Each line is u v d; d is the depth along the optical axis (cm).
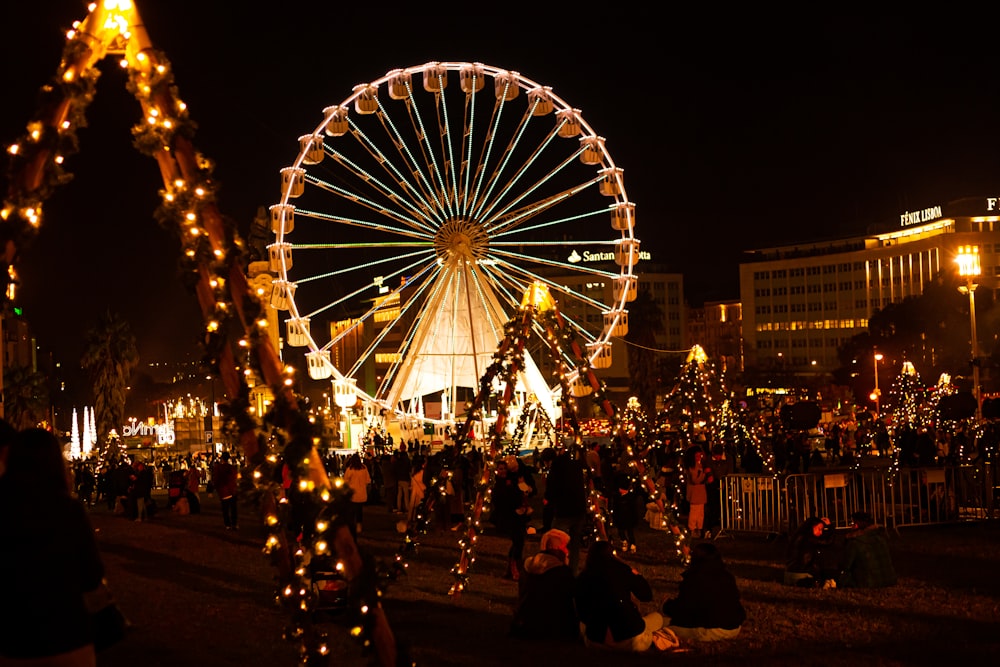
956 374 8475
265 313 863
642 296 8600
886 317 10194
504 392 1623
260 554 2056
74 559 532
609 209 4322
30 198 810
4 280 807
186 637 1194
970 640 1087
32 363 11088
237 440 863
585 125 4250
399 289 4422
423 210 4328
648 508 2200
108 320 7644
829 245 17125
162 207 860
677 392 2989
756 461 2962
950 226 14925
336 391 4347
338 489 825
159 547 2241
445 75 4166
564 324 1652
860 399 9138
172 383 13850
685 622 1109
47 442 558
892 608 1273
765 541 2009
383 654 816
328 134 4003
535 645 1113
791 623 1195
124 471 3538
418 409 5575
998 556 1698
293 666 1041
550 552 1184
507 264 4422
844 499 1962
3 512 523
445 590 1505
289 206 3966
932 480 2114
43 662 517
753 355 17562
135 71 863
